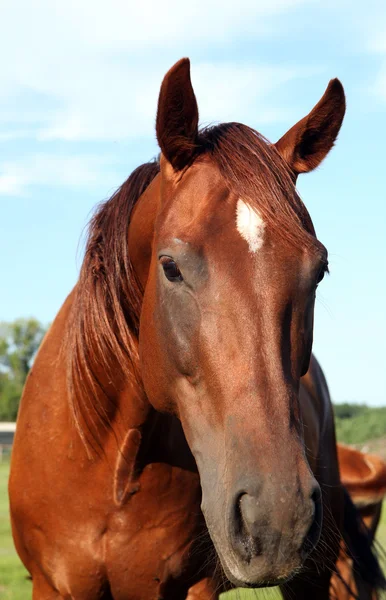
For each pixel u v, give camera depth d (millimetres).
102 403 3299
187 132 2877
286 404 2469
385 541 9469
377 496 6020
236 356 2531
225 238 2617
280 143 3174
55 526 3371
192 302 2645
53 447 3414
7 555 9586
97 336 3291
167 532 3371
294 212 2674
